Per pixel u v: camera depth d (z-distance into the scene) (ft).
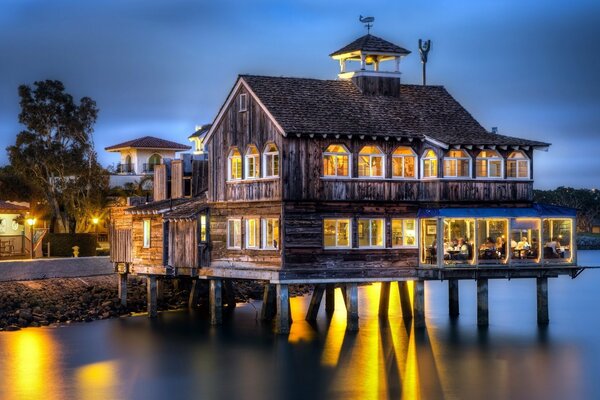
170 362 171.12
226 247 200.03
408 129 196.13
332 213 188.44
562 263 198.70
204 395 149.48
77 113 339.77
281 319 189.67
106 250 312.71
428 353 177.68
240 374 161.99
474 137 198.49
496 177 197.77
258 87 195.21
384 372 163.22
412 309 222.89
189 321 212.84
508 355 176.65
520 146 197.36
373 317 218.38
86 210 337.93
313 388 153.07
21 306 217.97
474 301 257.75
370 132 189.88
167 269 212.43
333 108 196.54
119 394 150.10
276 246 187.42
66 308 221.05
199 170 224.94
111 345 185.88
